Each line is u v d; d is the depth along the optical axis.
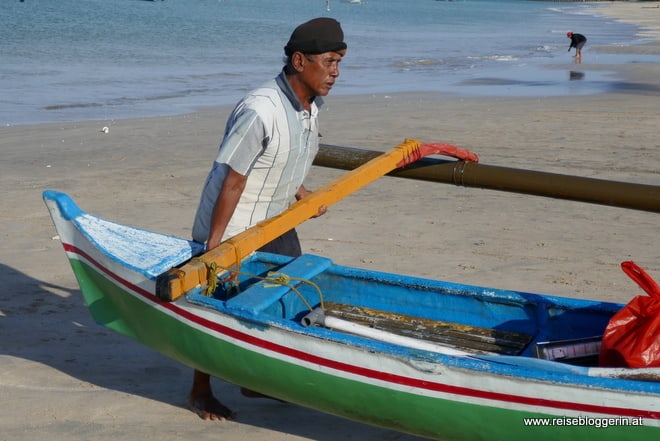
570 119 13.06
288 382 3.70
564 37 42.62
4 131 12.55
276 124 3.82
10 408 4.38
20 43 27.91
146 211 8.12
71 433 4.12
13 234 7.45
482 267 6.54
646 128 12.23
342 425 4.27
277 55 27.23
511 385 3.20
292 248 4.59
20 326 5.49
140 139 11.78
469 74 22.53
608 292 6.01
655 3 119.25
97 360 5.02
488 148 10.81
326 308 4.40
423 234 7.38
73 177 9.49
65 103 16.02
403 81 20.59
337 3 74.00
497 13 75.38
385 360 3.39
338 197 4.30
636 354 3.39
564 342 3.82
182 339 3.96
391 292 4.31
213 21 42.47
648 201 4.14
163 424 4.24
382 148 10.88
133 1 56.72
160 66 23.27
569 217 7.90
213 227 3.92
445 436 3.48
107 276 4.19
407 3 85.25
